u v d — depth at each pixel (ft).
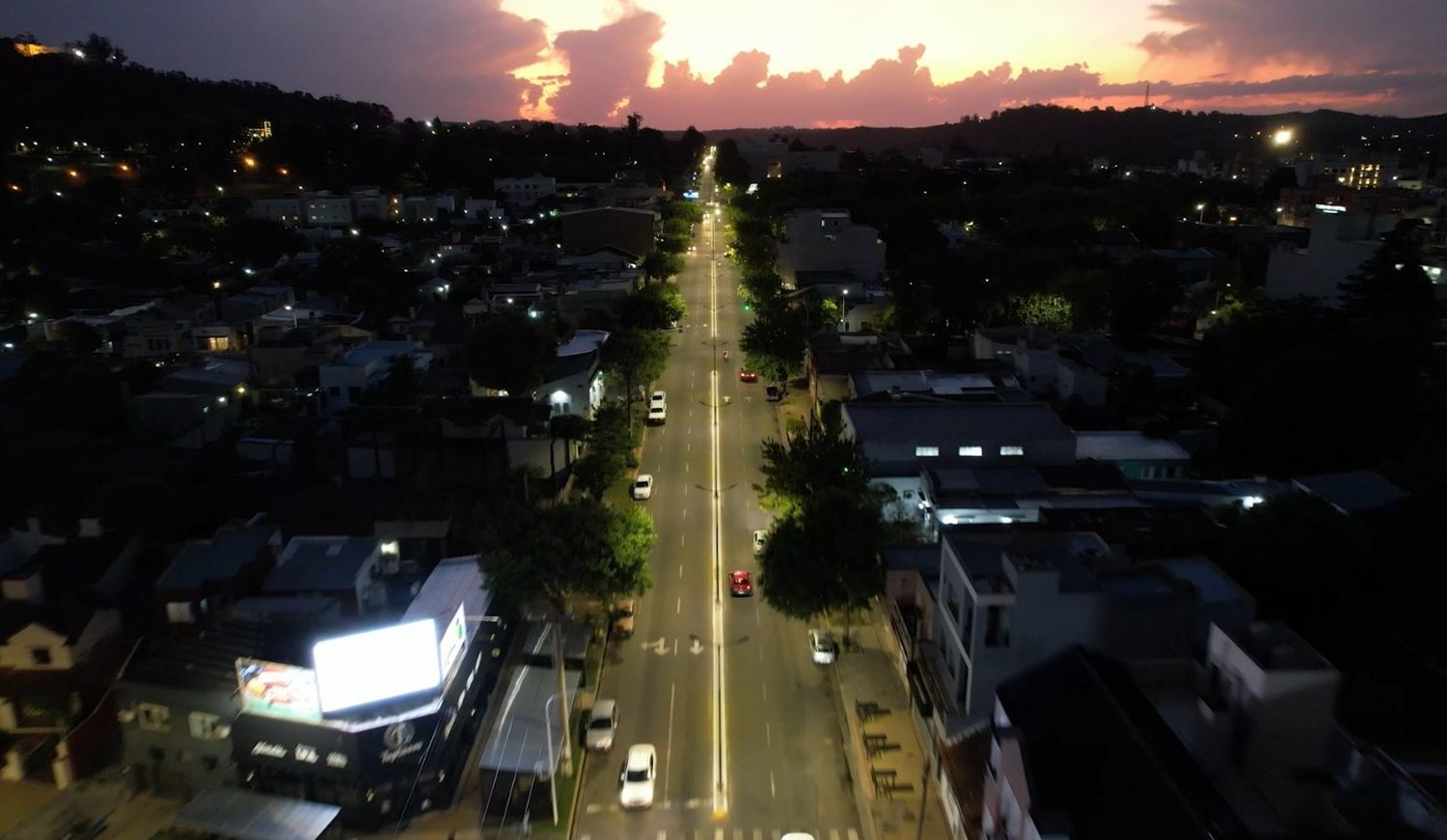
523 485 188.85
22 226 464.24
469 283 419.33
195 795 121.49
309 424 231.30
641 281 429.38
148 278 408.67
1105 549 136.36
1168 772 83.30
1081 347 294.25
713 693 143.84
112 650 134.21
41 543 159.74
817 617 161.68
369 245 420.36
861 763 128.47
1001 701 105.60
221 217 531.50
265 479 200.54
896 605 146.72
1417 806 85.15
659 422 270.26
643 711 140.05
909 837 113.70
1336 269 326.65
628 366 272.72
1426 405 211.20
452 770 125.18
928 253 399.65
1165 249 458.09
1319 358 214.48
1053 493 174.50
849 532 149.28
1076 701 98.43
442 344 311.68
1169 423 237.66
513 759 118.32
